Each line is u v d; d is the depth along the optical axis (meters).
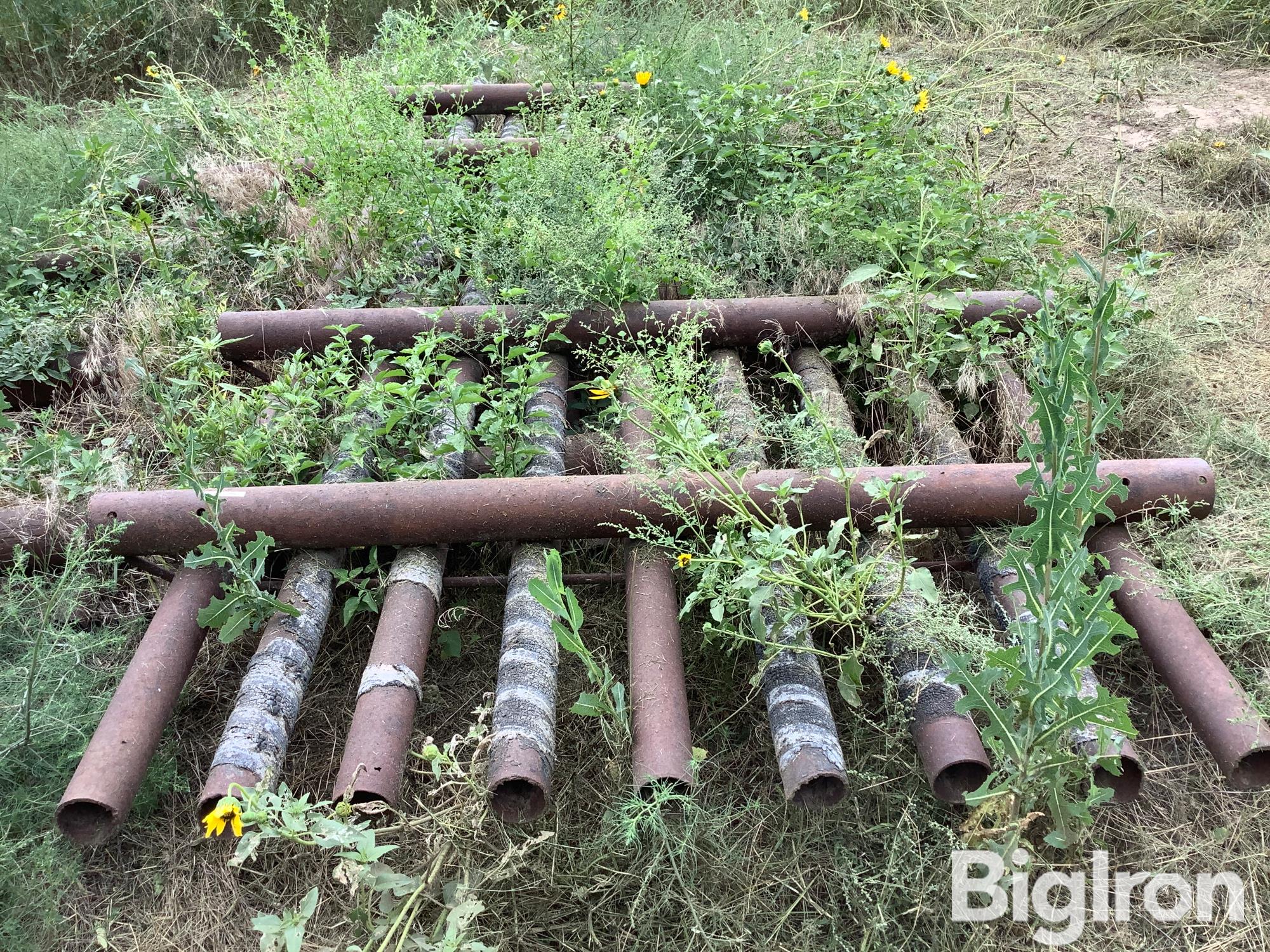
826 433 2.86
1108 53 6.52
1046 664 2.19
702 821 2.57
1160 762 2.80
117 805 2.47
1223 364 4.04
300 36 7.09
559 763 2.77
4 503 3.29
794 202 4.15
